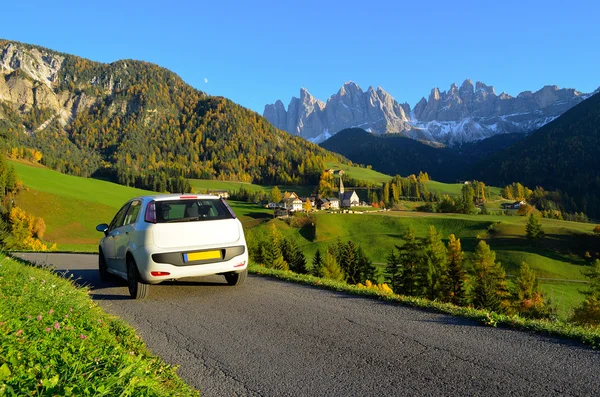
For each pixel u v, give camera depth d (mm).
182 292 8312
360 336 5414
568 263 76312
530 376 4074
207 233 7812
